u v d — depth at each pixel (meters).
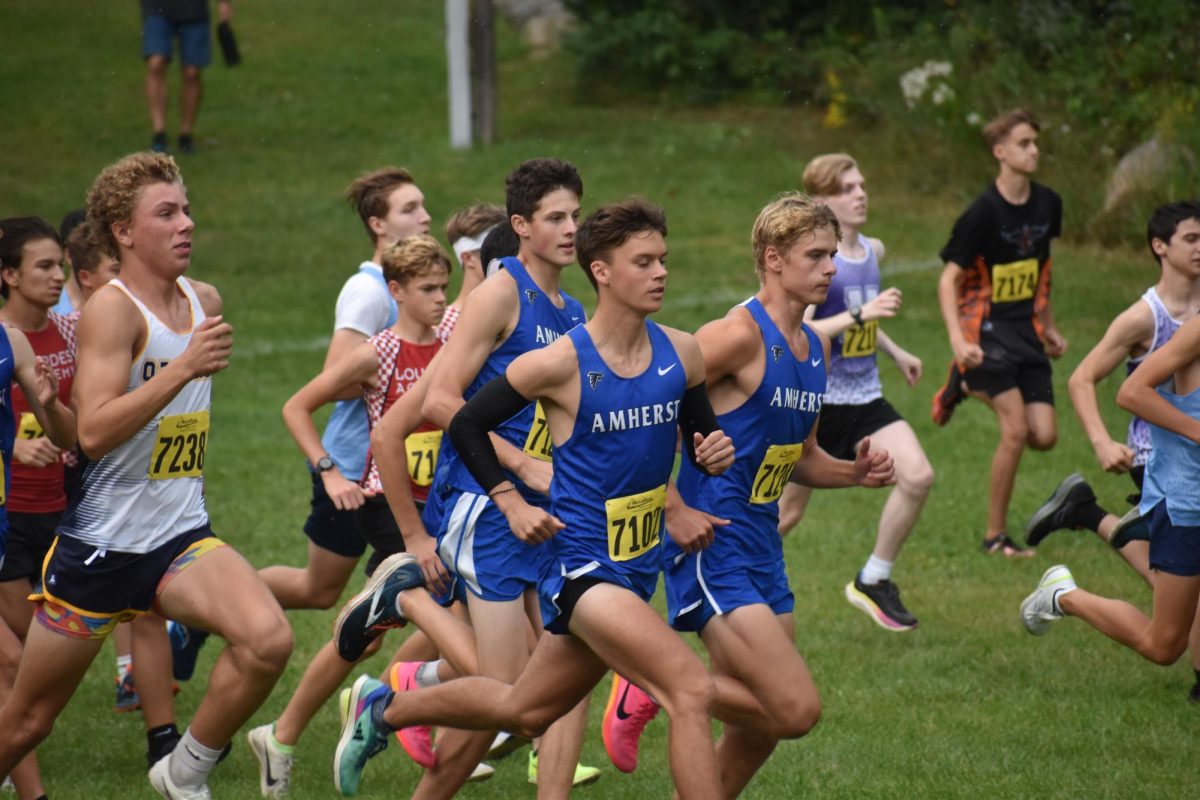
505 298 17.92
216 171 66.62
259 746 19.39
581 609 15.37
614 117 75.88
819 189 26.36
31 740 17.66
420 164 67.38
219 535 30.95
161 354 17.16
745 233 58.62
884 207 61.94
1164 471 19.92
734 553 17.08
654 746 21.50
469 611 18.78
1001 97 62.03
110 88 79.62
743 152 69.12
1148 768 19.80
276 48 88.56
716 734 21.86
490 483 15.67
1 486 17.84
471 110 70.19
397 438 18.44
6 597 20.59
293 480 35.09
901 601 26.28
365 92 80.12
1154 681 23.22
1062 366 43.72
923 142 65.12
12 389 20.44
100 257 21.80
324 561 22.23
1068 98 59.81
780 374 17.06
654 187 64.31
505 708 16.33
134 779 19.97
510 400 15.62
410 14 96.69
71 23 92.00
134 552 17.19
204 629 17.17
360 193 23.25
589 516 15.63
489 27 69.75
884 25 72.38
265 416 40.41
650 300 15.26
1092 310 48.56
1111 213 55.19
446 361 17.77
